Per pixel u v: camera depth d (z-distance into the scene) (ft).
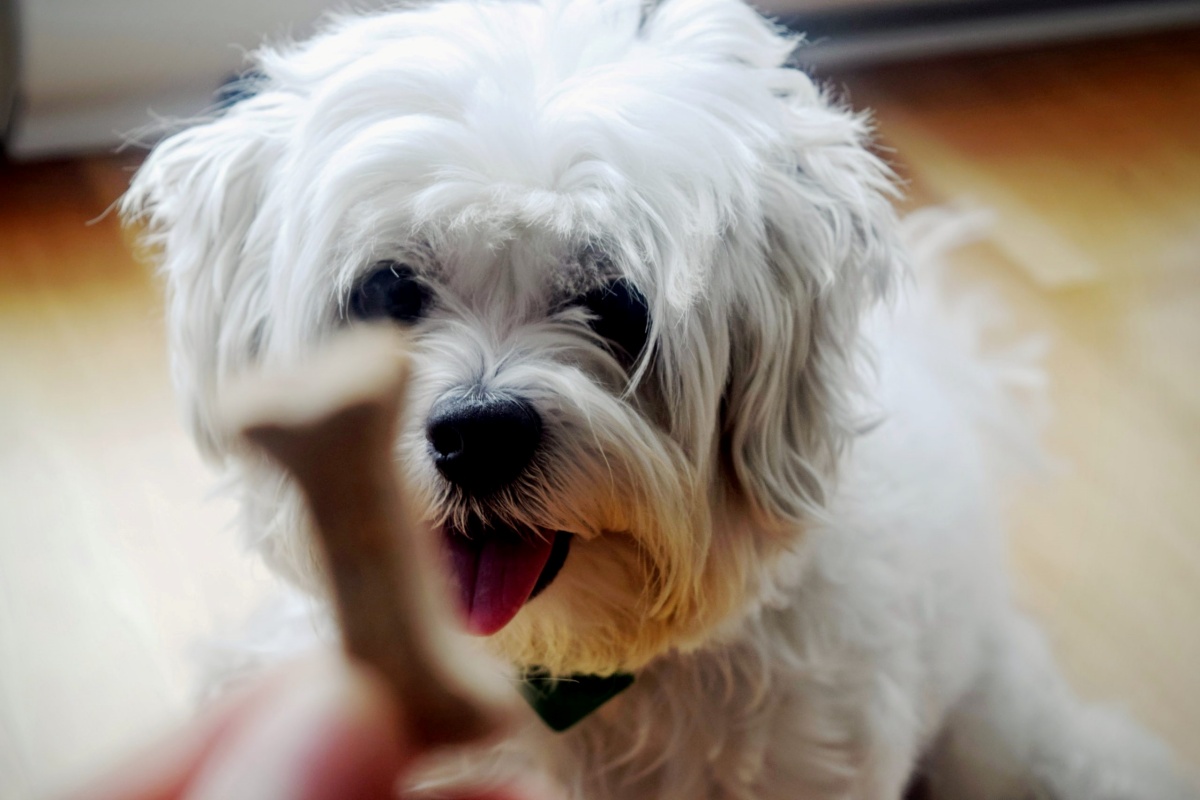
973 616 2.12
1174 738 2.33
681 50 1.83
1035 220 3.16
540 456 1.72
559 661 1.85
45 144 2.99
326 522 0.77
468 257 1.74
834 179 1.88
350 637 0.80
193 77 3.05
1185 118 3.54
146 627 2.29
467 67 1.76
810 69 2.32
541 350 1.76
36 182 2.93
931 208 3.05
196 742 0.82
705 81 1.79
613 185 1.71
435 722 0.82
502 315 1.77
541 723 1.90
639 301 1.78
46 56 2.86
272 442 0.76
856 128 1.93
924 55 3.71
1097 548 2.51
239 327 1.89
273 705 0.81
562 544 1.79
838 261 1.87
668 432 1.80
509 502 1.73
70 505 2.41
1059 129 3.48
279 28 2.64
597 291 1.78
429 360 1.75
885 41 3.69
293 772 0.77
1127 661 2.39
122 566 2.35
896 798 2.01
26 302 2.66
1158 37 3.87
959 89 3.59
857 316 1.90
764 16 2.43
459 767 1.75
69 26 2.84
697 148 1.75
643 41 1.85
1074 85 3.65
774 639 1.91
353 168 1.72
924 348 2.23
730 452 1.86
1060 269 3.02
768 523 1.86
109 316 2.65
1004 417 2.28
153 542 2.38
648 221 1.73
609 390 1.78
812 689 1.92
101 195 2.91
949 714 2.21
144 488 2.43
